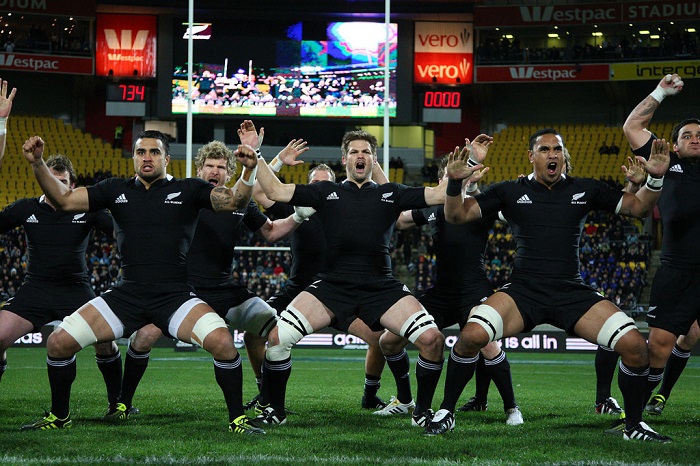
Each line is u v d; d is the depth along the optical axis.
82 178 58.19
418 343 12.66
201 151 14.95
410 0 61.50
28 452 10.46
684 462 9.94
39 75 65.19
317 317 12.87
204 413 14.88
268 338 13.28
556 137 12.45
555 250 12.25
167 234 12.33
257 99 61.19
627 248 51.44
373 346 15.62
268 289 47.00
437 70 63.31
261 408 14.02
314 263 16.19
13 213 13.99
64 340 12.05
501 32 65.50
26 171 59.06
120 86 61.41
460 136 68.06
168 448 10.77
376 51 61.56
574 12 61.75
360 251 12.91
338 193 13.14
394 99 62.34
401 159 63.03
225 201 12.12
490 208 12.60
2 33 61.41
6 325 13.61
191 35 35.88
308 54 61.31
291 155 14.80
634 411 11.70
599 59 61.91
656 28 64.06
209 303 14.44
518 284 12.30
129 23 61.53
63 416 12.62
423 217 15.42
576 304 12.05
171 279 12.32
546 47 66.69
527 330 12.32
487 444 11.20
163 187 12.46
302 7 60.22
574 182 12.50
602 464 9.80
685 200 13.19
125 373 14.05
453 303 14.77
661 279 13.45
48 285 13.99
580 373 27.09
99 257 48.62
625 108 66.69
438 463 9.81
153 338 13.97
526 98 68.25
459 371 12.28
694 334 14.53
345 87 61.56
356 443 11.22
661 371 13.57
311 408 16.06
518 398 18.61
